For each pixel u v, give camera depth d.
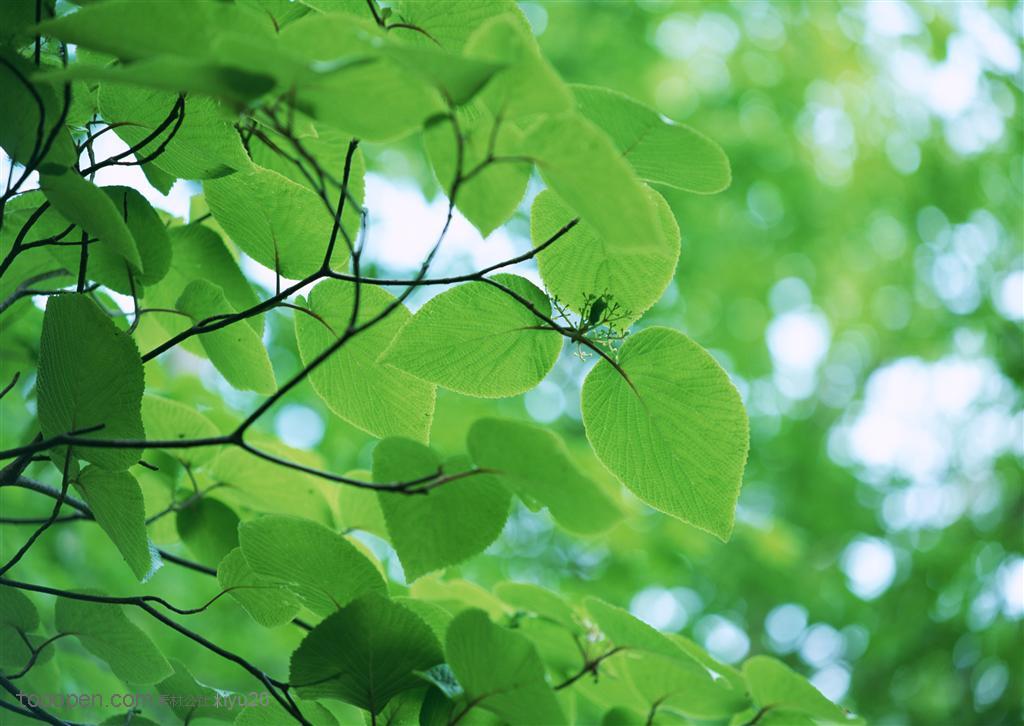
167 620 1.15
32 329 1.48
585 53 5.14
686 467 1.17
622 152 1.11
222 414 1.45
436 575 1.36
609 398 1.17
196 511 1.32
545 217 1.15
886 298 6.38
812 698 1.26
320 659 1.13
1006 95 5.45
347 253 1.18
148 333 1.43
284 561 1.16
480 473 1.08
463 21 1.12
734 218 5.82
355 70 0.99
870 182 6.00
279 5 1.14
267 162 1.22
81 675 1.43
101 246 1.19
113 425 1.11
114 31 1.01
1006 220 5.93
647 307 1.16
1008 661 4.30
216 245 1.25
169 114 1.13
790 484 5.87
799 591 5.19
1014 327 5.67
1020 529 4.96
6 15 1.11
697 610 5.20
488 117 1.02
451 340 1.16
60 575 2.19
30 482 1.14
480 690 1.11
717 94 5.72
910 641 4.69
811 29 5.55
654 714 1.30
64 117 1.07
